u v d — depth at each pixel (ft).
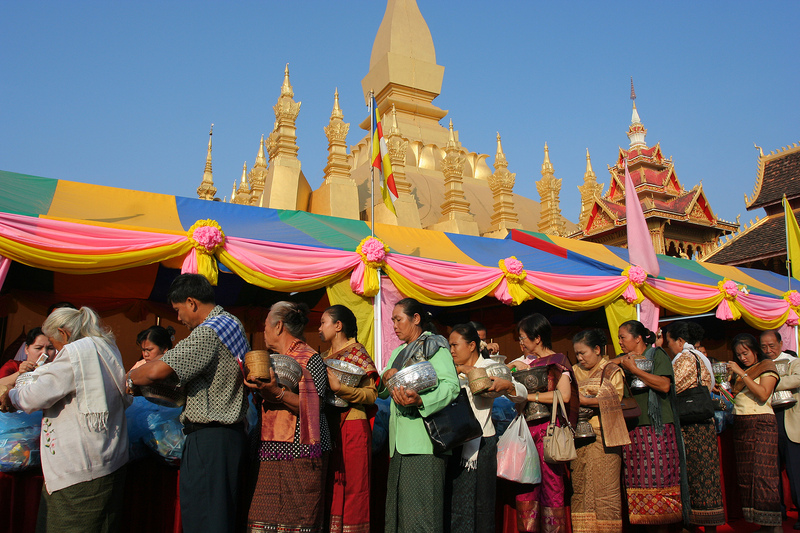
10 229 18.83
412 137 74.90
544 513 16.79
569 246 36.86
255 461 13.11
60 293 32.50
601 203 69.41
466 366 15.92
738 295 35.76
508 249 33.83
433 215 58.75
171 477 15.55
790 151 63.87
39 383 11.73
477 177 76.79
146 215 24.06
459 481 15.02
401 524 13.50
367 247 24.94
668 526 17.66
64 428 12.10
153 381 11.76
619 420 16.43
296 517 12.32
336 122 44.80
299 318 13.98
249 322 39.32
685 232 68.49
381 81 79.71
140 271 31.01
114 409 12.71
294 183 42.01
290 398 12.53
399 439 14.02
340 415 14.40
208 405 12.16
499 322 42.39
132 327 38.83
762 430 20.58
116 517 12.69
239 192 67.82
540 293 29.01
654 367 17.84
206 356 12.04
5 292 31.42
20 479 14.40
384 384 15.52
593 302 30.53
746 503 20.80
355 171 70.49
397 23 81.05
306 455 12.48
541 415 17.37
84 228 19.95
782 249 55.42
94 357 12.42
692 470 19.63
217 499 11.84
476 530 14.87
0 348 31.89
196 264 21.49
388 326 25.43
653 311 33.19
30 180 24.21
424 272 26.11
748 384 20.53
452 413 13.61
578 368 18.53
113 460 12.55
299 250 23.84
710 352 50.06
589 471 16.80
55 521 11.87
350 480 14.14
